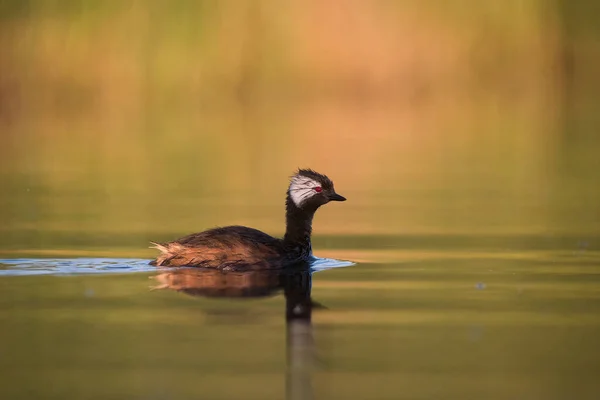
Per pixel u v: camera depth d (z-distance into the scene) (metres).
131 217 19.05
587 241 15.89
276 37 39.50
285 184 24.98
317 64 39.47
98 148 33.34
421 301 11.20
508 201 21.61
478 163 29.70
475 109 41.62
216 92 40.53
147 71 39.81
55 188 24.33
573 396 7.68
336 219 19.11
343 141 35.12
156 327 9.88
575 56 44.09
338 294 11.64
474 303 11.12
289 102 40.19
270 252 13.56
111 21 39.62
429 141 35.50
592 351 8.95
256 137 35.97
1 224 18.08
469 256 14.59
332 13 39.28
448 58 40.59
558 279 12.61
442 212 19.94
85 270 13.18
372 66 39.78
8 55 39.66
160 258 13.52
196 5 39.75
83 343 9.25
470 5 40.88
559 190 23.53
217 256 13.33
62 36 39.53
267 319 10.26
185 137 36.12
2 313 10.52
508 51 42.22
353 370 8.43
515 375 8.25
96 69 39.72
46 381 8.11
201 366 8.52
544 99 43.66
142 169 28.45
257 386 8.00
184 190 23.94
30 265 13.59
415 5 39.91
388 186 24.69
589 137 36.41
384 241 16.25
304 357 8.79
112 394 7.81
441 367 8.51
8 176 26.86
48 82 39.78
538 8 42.34
